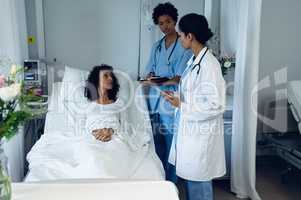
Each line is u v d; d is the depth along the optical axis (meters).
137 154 2.10
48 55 2.94
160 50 2.62
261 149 3.28
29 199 1.20
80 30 2.94
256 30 2.31
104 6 2.92
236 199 2.60
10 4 2.21
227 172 2.76
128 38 3.01
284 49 3.23
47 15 2.86
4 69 1.97
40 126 2.79
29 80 2.55
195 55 1.95
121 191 1.27
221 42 3.05
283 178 2.89
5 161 1.13
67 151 2.12
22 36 2.61
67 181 1.39
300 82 2.86
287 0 3.12
